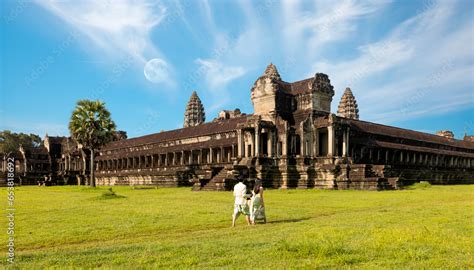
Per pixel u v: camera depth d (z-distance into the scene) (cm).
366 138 7162
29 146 13650
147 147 9931
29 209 2586
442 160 9319
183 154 8219
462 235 1318
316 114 6088
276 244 1195
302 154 5850
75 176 10731
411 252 1066
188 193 4534
